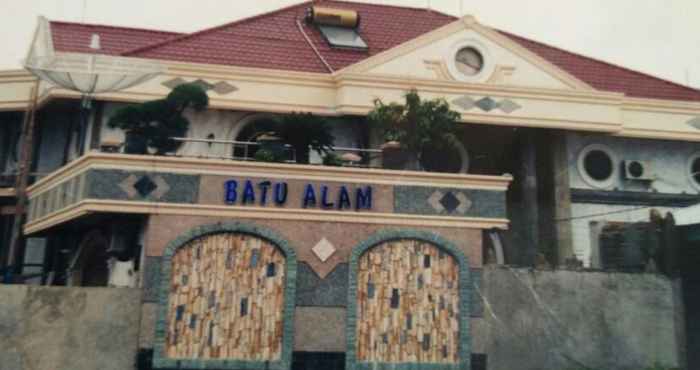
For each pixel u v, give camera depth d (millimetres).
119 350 12953
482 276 14492
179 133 15250
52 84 16266
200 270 13445
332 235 14016
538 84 19484
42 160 18922
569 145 20609
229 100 17969
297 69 19219
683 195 21031
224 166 13859
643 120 20531
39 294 12906
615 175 20797
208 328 13266
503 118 18859
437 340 14016
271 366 13312
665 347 15047
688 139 20750
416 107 15688
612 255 16891
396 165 15359
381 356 13758
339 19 22062
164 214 13492
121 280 14109
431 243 14375
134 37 21203
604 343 14797
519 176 20219
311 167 14125
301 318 13633
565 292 14836
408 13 24125
